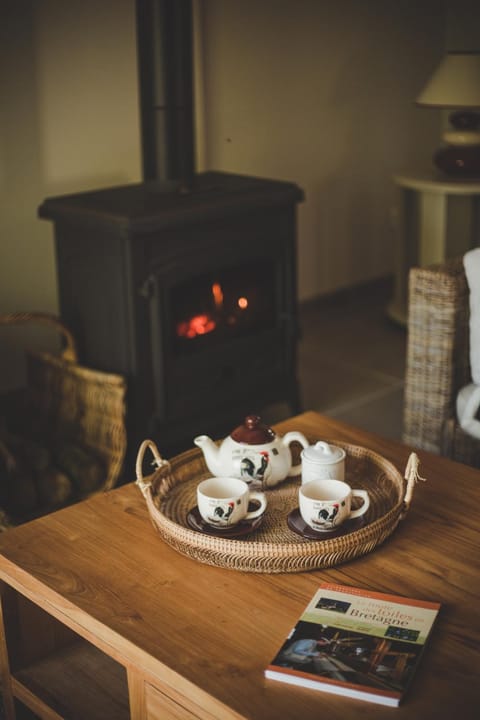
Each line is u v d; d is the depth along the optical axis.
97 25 3.20
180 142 2.82
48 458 2.51
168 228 2.58
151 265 2.60
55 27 3.09
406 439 2.42
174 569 1.48
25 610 1.60
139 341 2.63
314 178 4.21
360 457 1.83
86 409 2.65
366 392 3.44
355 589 1.40
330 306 4.48
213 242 2.73
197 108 3.66
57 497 2.45
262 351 2.98
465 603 1.39
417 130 4.63
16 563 1.50
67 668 1.61
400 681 1.21
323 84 4.11
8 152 3.06
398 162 4.58
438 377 2.30
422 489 1.73
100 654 1.65
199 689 1.22
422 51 4.52
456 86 3.65
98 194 2.84
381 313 4.38
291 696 1.20
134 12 3.29
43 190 3.19
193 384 2.79
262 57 3.83
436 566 1.48
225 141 3.81
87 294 2.75
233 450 1.68
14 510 2.42
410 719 1.16
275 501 1.68
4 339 3.21
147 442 1.69
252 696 1.20
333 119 4.20
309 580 1.45
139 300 2.60
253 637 1.31
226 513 1.53
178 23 2.72
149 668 1.29
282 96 3.96
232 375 2.91
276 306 2.99
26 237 3.19
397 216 4.06
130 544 1.56
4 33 2.96
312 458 1.63
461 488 1.74
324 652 1.26
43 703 1.52
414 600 1.38
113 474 2.53
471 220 3.84
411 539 1.56
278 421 3.22
